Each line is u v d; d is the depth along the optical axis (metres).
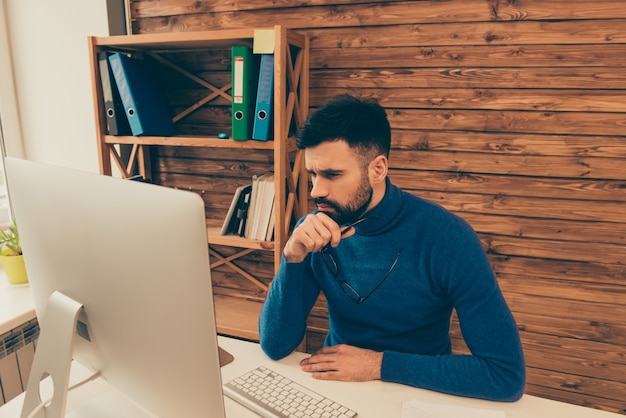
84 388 0.98
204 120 2.19
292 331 1.14
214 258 2.30
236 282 2.32
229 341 1.24
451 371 0.99
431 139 1.92
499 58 1.79
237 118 1.77
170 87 2.21
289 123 1.84
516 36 1.76
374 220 1.12
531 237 1.88
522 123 1.81
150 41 1.85
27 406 0.83
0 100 2.24
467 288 1.06
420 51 1.87
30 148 2.37
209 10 2.07
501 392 0.96
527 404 0.97
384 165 1.07
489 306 1.04
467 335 1.06
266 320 1.15
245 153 2.17
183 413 0.70
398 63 1.90
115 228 0.67
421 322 1.17
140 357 0.71
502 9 1.75
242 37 1.72
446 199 1.95
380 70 1.92
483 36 1.79
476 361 1.00
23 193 0.83
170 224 0.60
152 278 0.64
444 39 1.83
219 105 2.16
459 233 1.10
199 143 1.86
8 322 1.58
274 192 1.84
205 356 0.63
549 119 1.78
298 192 2.06
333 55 1.96
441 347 1.23
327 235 1.04
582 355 1.91
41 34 2.20
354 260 1.18
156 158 2.31
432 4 1.82
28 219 0.83
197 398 0.67
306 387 1.01
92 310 0.75
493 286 1.06
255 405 0.92
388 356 1.04
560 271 1.87
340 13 1.92
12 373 1.73
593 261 1.83
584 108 1.74
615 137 1.73
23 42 2.24
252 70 1.78
